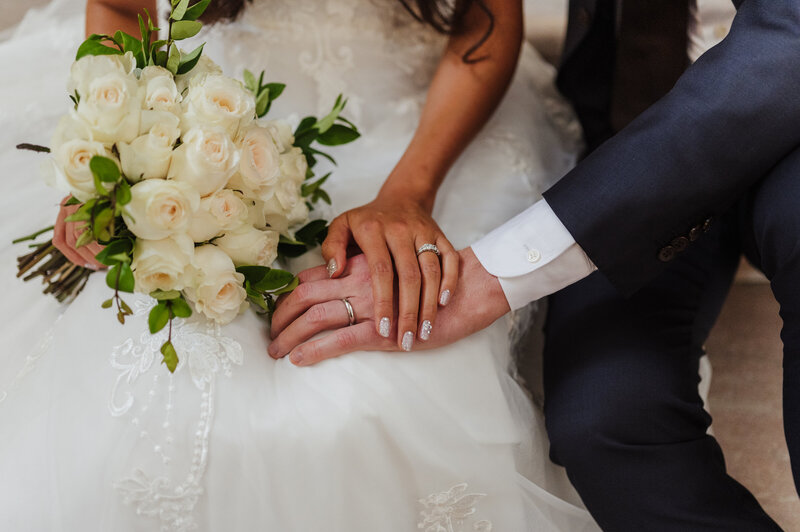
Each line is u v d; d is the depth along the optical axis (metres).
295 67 1.38
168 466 0.92
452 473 1.03
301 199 1.10
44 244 1.12
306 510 0.97
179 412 0.93
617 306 1.23
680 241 1.07
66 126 0.87
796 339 0.94
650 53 1.34
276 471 0.96
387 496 1.00
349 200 1.28
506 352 1.16
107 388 0.94
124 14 1.29
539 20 1.93
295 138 1.16
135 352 0.96
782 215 0.99
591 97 1.51
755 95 1.00
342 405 0.96
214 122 0.91
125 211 0.85
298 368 1.01
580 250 1.07
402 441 1.00
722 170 1.02
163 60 0.99
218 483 0.94
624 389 1.12
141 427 0.92
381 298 1.01
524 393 1.20
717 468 1.12
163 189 0.85
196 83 0.97
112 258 0.86
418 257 1.09
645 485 1.10
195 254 0.93
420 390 1.01
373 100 1.40
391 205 1.18
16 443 0.96
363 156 1.38
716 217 1.07
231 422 0.94
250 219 0.99
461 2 1.35
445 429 1.02
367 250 1.07
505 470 1.05
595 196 1.05
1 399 1.04
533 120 1.52
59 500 0.92
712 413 1.58
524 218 1.10
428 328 1.02
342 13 1.38
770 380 1.65
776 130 1.00
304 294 1.05
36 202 1.27
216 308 0.94
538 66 1.68
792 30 1.00
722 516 1.09
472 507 1.06
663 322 1.22
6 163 1.31
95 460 0.92
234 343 0.99
